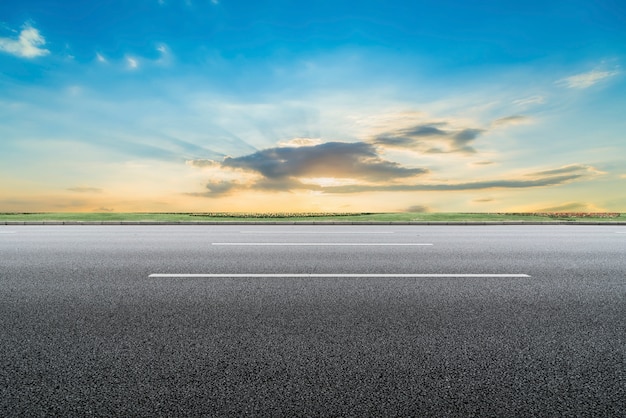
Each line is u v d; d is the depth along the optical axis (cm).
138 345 331
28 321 388
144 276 575
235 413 235
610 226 1528
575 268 642
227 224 1596
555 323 385
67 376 279
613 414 235
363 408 240
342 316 402
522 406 243
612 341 342
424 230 1297
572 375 282
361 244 915
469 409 240
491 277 574
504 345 333
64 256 746
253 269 624
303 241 969
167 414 233
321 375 280
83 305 438
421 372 285
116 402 246
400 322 386
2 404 243
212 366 294
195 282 540
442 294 482
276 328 370
